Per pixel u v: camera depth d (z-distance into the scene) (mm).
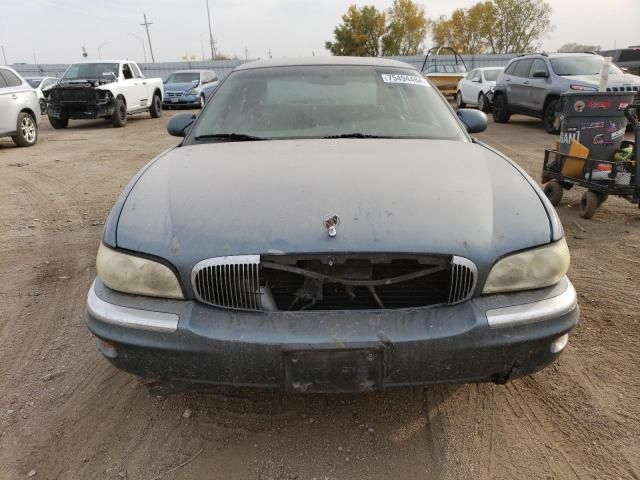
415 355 1801
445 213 1971
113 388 2512
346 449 2104
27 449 2135
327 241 1851
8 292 3621
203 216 1987
